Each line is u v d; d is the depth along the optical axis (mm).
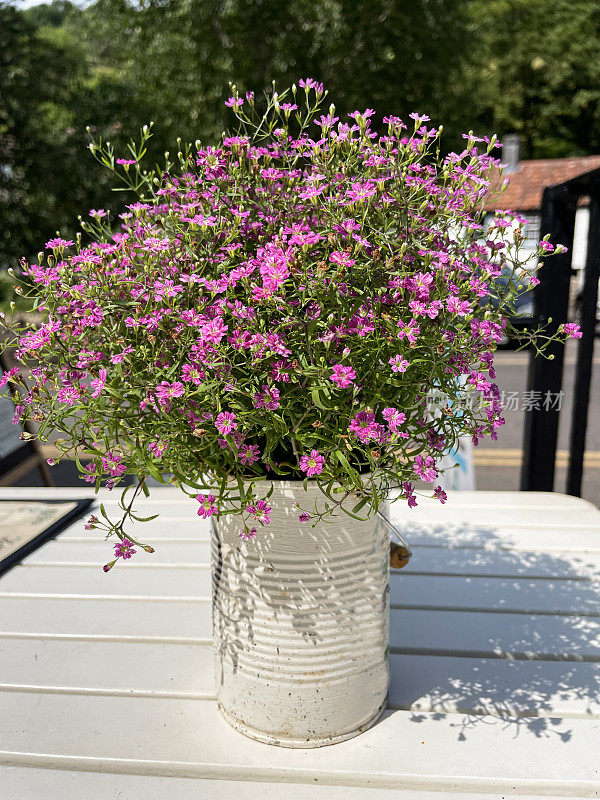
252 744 1039
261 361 834
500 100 23047
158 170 1001
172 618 1420
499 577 1593
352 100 13531
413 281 850
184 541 1805
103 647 1320
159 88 13992
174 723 1095
